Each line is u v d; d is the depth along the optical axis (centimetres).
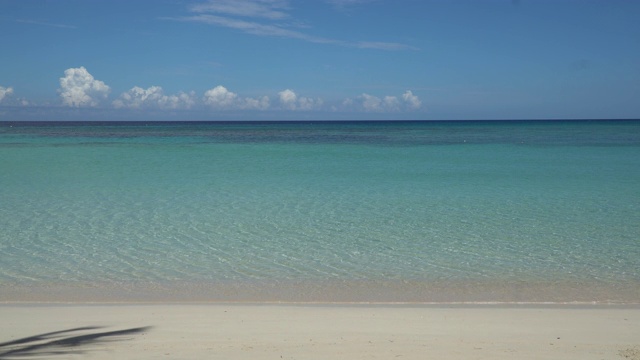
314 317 883
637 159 3853
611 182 2598
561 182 2598
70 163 3447
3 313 901
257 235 1516
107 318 873
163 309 927
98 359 682
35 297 1014
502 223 1675
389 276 1162
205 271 1192
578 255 1320
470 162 3647
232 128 13588
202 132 9900
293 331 807
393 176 2836
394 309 936
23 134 8088
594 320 876
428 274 1176
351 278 1148
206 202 2023
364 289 1076
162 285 1095
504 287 1088
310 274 1175
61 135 7825
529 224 1659
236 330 811
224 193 2238
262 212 1839
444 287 1088
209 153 4416
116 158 3853
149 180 2636
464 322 859
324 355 701
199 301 994
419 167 3306
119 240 1448
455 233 1545
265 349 725
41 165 3309
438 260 1281
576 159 3869
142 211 1841
